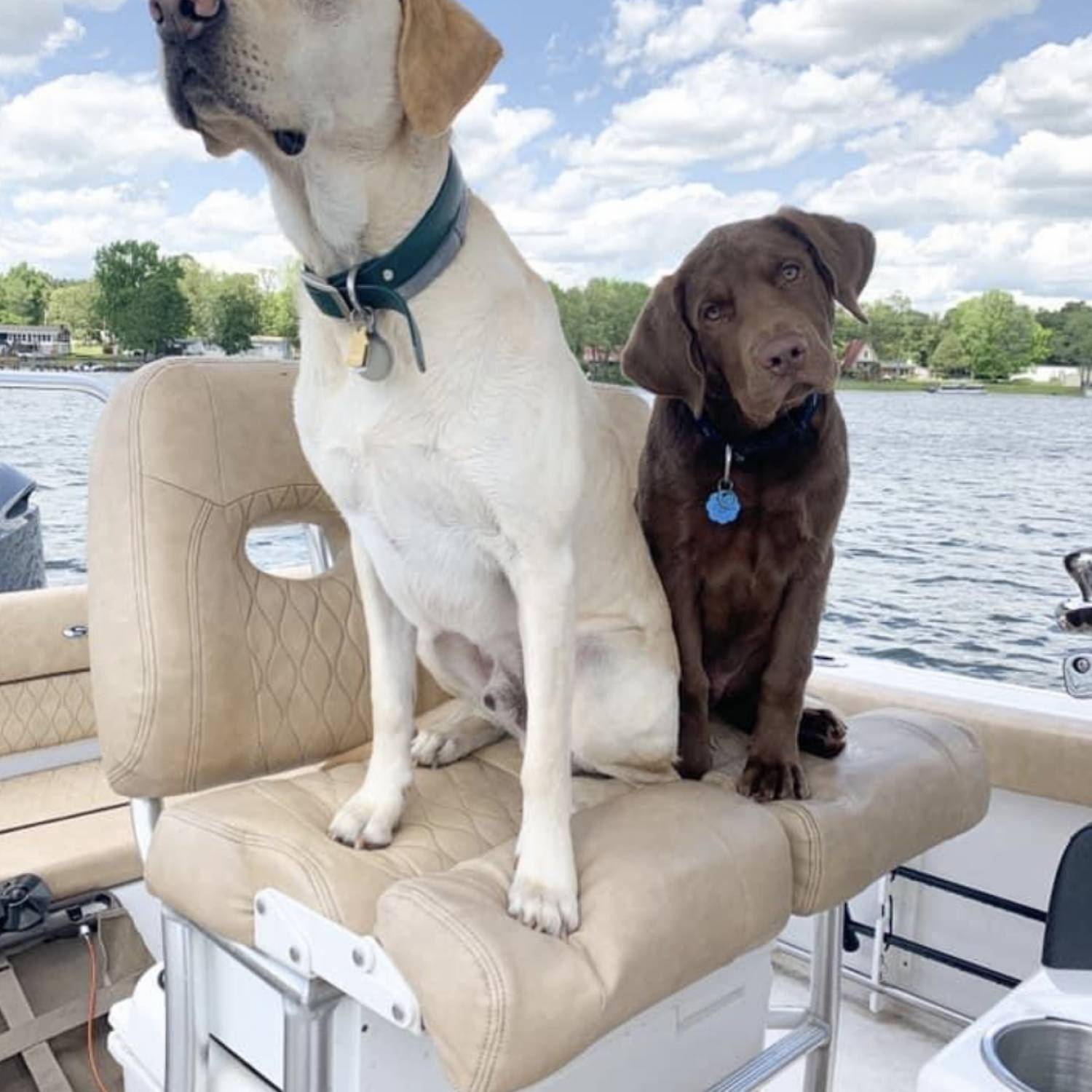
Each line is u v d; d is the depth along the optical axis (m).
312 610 1.44
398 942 0.98
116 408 1.34
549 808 1.11
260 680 1.37
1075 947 1.09
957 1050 0.97
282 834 1.18
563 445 1.20
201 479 1.33
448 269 1.14
